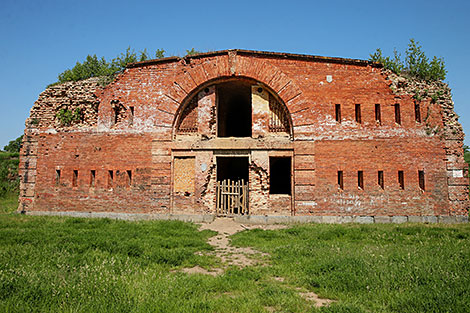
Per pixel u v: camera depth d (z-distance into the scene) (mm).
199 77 16797
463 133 16281
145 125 16984
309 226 13914
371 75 16547
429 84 16859
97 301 5328
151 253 8867
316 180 15711
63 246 9094
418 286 6359
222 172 20734
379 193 15672
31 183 17938
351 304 5570
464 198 15812
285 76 16344
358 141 15977
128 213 16547
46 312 5027
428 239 11117
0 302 5164
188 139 16828
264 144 16188
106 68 25594
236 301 5805
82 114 18156
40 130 18281
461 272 6961
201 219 15898
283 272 7699
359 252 8984
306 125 16047
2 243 9867
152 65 17328
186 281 6688
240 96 20750
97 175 17172
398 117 16406
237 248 10547
